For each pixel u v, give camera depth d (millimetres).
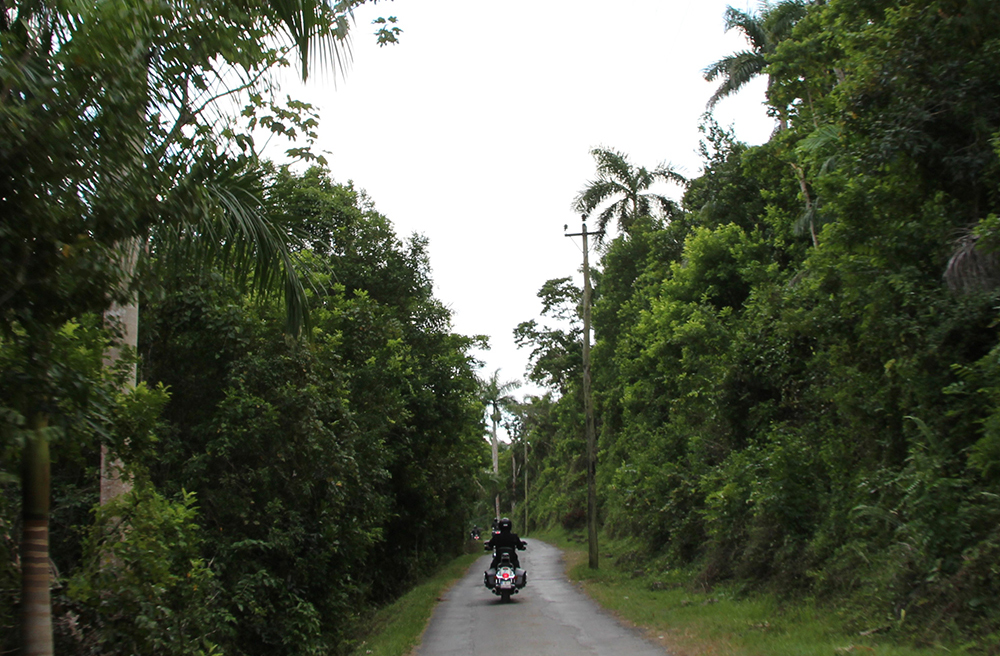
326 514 11578
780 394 14961
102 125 3715
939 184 10172
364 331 15664
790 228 19281
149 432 5375
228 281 7672
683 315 19891
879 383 10891
